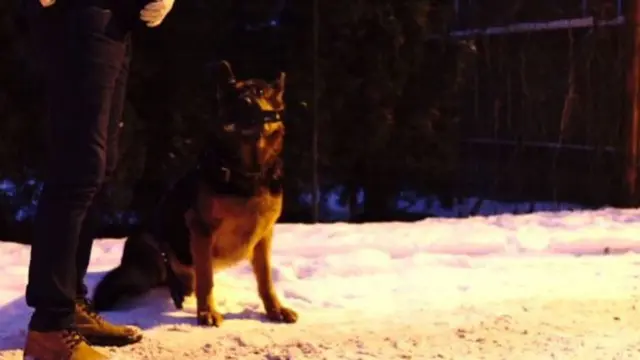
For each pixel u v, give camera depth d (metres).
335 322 3.99
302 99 7.89
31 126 7.24
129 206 7.67
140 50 7.54
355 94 8.10
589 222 6.63
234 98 3.77
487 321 3.95
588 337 3.69
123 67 3.55
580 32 8.45
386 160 8.41
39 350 3.23
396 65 8.10
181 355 3.47
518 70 9.16
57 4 3.10
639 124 7.80
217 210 3.83
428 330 3.82
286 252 5.49
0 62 7.12
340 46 7.94
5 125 7.16
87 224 3.55
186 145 7.68
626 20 7.76
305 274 4.99
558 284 4.70
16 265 5.08
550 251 5.63
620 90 7.89
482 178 9.59
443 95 8.45
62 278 3.18
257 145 3.75
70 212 3.17
